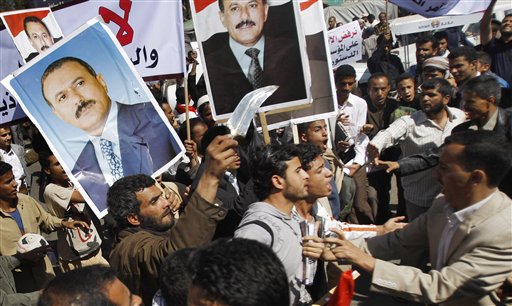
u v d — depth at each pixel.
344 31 9.41
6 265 3.81
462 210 2.36
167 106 7.05
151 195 3.07
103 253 5.00
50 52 3.83
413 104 6.59
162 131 3.95
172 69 4.93
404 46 13.25
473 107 4.14
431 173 4.69
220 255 1.53
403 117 5.13
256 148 4.07
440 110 4.90
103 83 3.91
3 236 4.23
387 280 2.39
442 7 6.21
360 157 5.48
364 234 3.18
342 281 2.26
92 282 2.01
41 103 3.80
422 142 4.96
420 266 3.32
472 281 2.31
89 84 3.88
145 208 3.07
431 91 4.87
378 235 2.92
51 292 2.00
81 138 3.85
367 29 15.59
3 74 5.56
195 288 1.52
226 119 4.19
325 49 4.72
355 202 5.56
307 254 2.51
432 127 4.96
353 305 4.97
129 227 3.09
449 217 2.43
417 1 6.21
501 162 2.29
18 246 3.87
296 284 2.80
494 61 7.13
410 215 4.93
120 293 2.05
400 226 3.19
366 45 15.47
